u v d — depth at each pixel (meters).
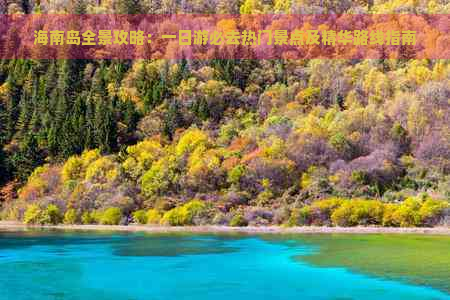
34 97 129.00
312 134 105.56
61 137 112.69
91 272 41.38
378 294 33.28
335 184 91.50
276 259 47.03
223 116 128.12
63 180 102.81
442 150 100.38
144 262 46.19
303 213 80.81
